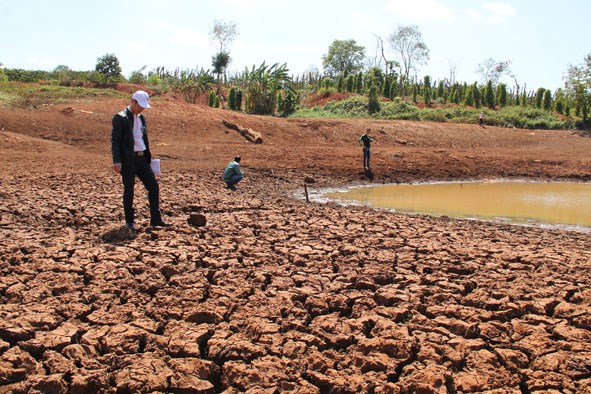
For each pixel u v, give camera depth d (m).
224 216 8.88
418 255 6.57
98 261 5.71
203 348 4.03
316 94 52.75
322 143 27.66
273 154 21.44
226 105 44.09
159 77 50.78
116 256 5.82
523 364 3.91
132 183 7.00
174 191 12.17
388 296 5.00
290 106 41.44
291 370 3.66
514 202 14.73
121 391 3.38
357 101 43.56
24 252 5.96
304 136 28.08
